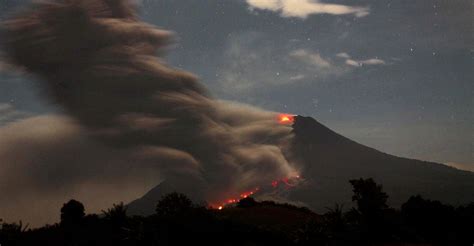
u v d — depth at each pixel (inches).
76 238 1161.4
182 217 1211.9
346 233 1180.5
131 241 1115.3
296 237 1157.1
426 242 1188.5
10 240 1170.0
